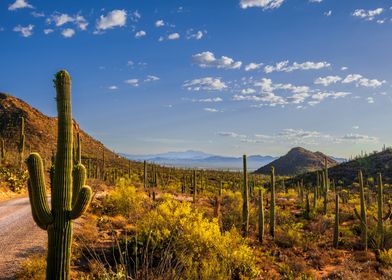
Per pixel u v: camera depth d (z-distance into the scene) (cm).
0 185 2959
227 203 3797
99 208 2197
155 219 1616
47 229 548
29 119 10944
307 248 2480
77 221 1791
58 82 554
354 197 5978
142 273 570
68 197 553
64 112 554
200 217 1602
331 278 1803
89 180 4016
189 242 1405
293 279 1648
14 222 1766
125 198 2255
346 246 2708
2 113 10894
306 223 3381
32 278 1025
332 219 3581
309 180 9500
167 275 575
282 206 4416
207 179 8569
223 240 1494
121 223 1873
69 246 551
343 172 9788
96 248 1388
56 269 537
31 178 540
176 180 7406
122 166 9394
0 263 1150
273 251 2273
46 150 9588
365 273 1864
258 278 1538
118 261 1243
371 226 3048
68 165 555
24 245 1361
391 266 1955
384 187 7338
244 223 2647
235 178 9525
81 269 1198
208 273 1151
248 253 1569
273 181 2784
